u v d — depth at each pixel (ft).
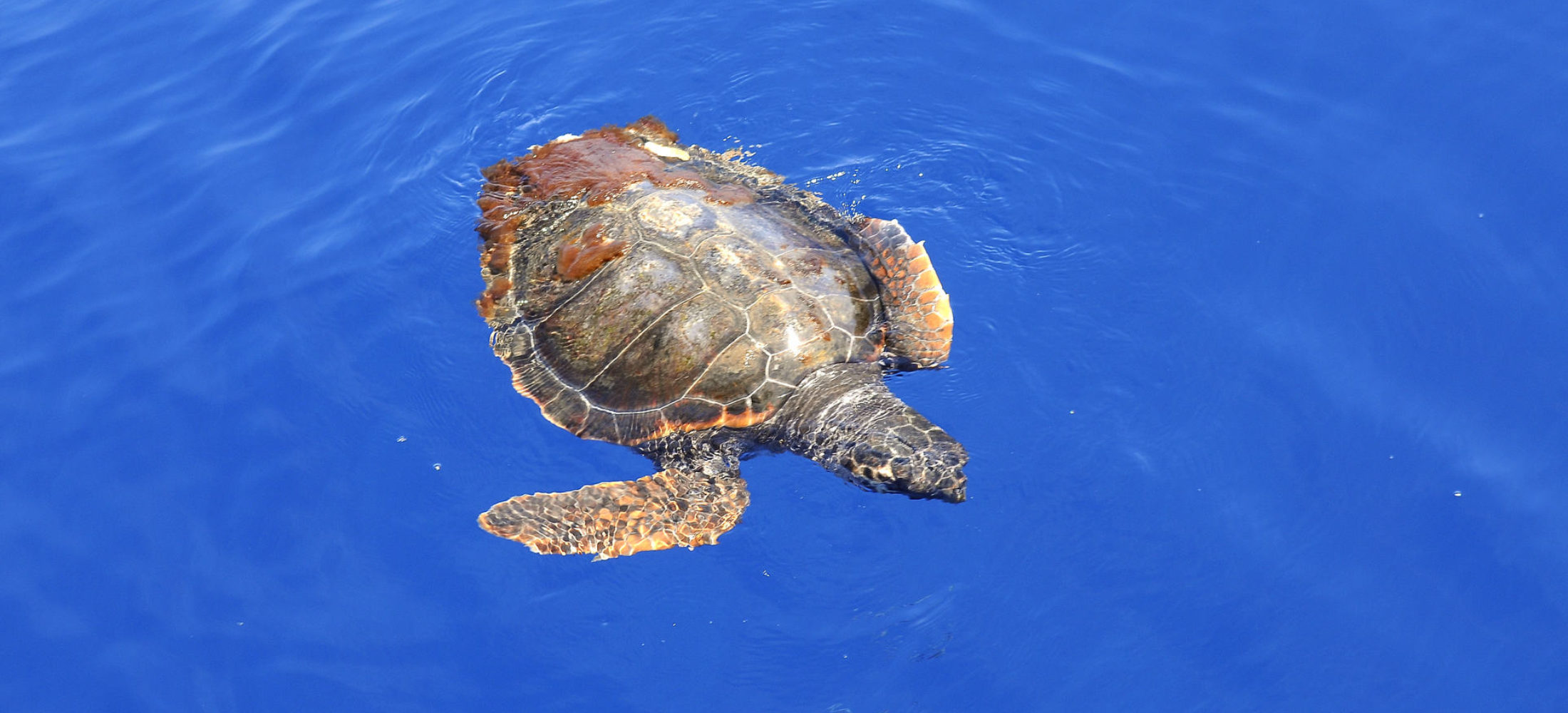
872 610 10.01
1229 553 10.06
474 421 10.59
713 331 10.36
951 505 10.21
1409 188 11.15
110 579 10.12
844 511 10.27
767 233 10.70
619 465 10.49
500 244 11.07
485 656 9.93
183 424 10.57
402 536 10.25
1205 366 10.59
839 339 10.44
